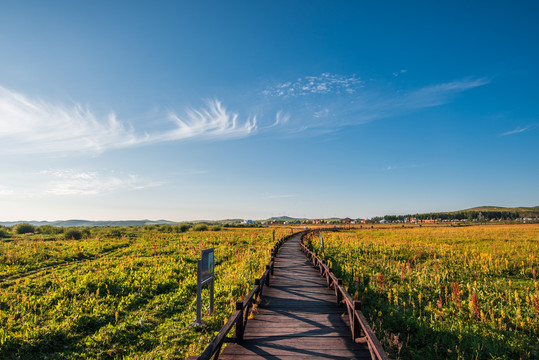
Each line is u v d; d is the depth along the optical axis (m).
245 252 24.95
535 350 7.62
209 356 4.77
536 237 35.22
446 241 32.34
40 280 15.59
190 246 28.44
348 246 27.34
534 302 9.95
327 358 6.11
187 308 11.55
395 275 15.76
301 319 8.49
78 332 9.55
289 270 16.58
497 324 9.18
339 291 9.79
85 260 21.67
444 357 7.50
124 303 12.13
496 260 17.56
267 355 6.25
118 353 8.22
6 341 8.40
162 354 7.77
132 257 23.08
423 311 10.47
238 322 6.82
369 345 5.60
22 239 36.31
